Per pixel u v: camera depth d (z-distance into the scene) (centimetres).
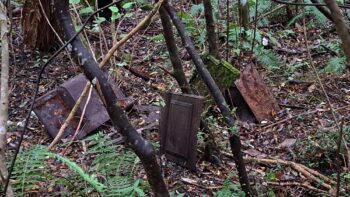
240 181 315
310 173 379
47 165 356
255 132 457
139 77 561
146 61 608
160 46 639
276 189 358
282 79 575
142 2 740
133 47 616
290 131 454
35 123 477
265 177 370
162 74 567
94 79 177
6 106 255
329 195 340
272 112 488
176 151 367
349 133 409
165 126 374
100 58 536
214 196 318
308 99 525
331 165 391
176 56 363
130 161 343
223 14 702
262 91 491
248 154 416
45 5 596
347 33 143
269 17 775
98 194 319
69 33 183
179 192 346
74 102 443
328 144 402
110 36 654
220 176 370
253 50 601
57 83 555
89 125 441
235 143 307
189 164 360
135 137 178
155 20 720
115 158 341
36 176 321
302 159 405
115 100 178
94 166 360
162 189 185
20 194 304
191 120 353
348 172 352
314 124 464
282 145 430
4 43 290
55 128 444
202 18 697
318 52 646
